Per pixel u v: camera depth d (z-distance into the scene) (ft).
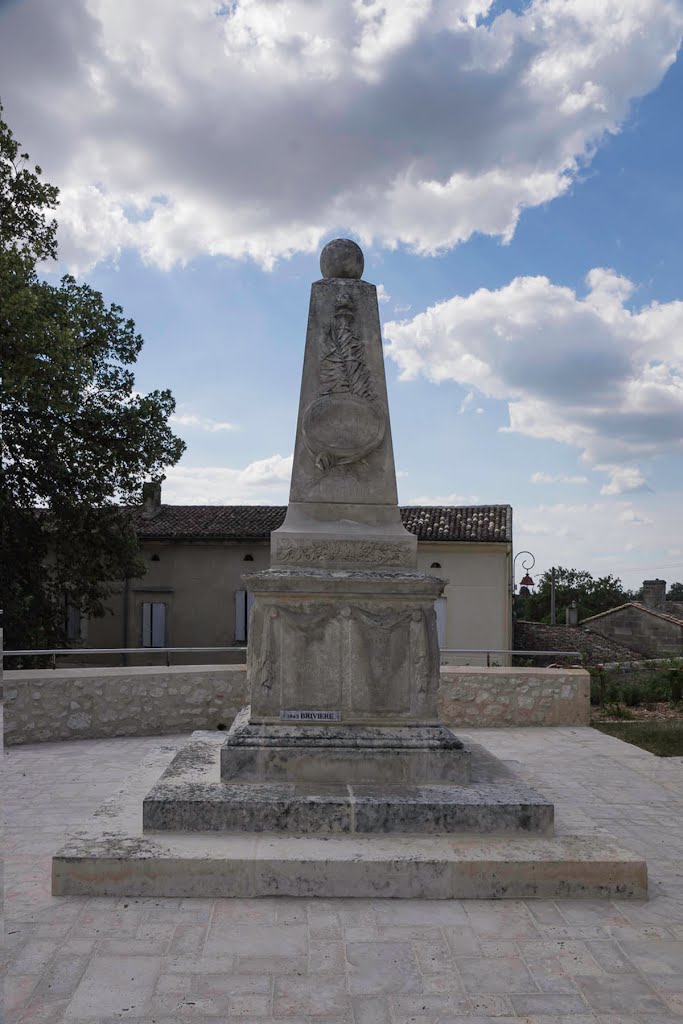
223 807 15.99
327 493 19.75
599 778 24.41
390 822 16.08
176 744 24.06
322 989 11.50
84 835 15.69
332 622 18.37
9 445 55.88
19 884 15.10
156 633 74.28
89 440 59.62
